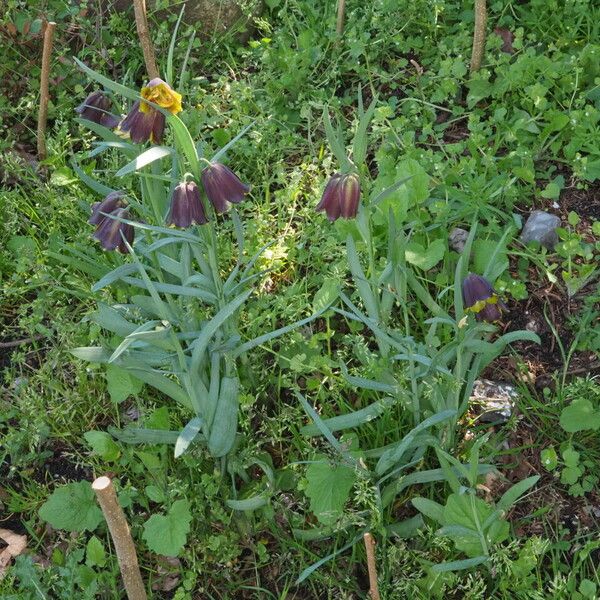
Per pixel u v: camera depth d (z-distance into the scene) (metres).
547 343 0.62
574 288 0.62
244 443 0.58
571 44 0.76
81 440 0.60
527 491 0.56
